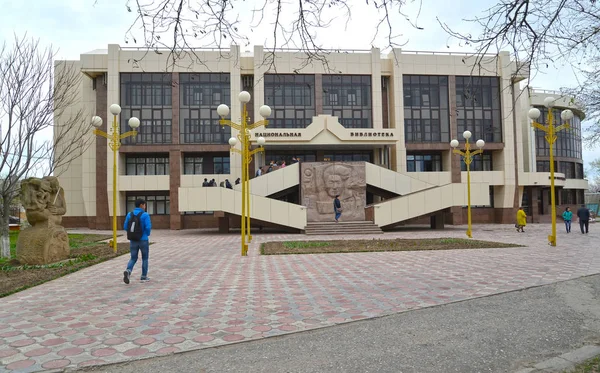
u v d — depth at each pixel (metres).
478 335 4.91
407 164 34.09
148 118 30.86
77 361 4.18
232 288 7.84
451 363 4.06
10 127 15.15
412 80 33.12
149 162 32.09
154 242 18.98
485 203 25.02
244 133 14.52
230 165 30.80
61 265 11.26
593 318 5.62
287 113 31.88
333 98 32.25
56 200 12.89
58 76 23.69
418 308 6.12
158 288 7.93
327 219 25.03
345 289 7.59
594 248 14.38
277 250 14.34
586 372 3.80
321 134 29.69
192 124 31.16
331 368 3.94
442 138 33.06
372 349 4.44
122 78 30.72
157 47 4.20
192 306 6.41
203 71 31.02
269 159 32.62
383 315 5.75
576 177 45.97
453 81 33.12
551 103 13.97
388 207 24.09
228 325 5.35
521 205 34.97
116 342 4.74
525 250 13.88
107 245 17.05
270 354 4.32
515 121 34.34
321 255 13.05
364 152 33.38
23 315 5.97
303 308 6.19
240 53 30.86
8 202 15.65
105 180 30.50
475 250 14.00
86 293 7.52
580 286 7.70
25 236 11.95
